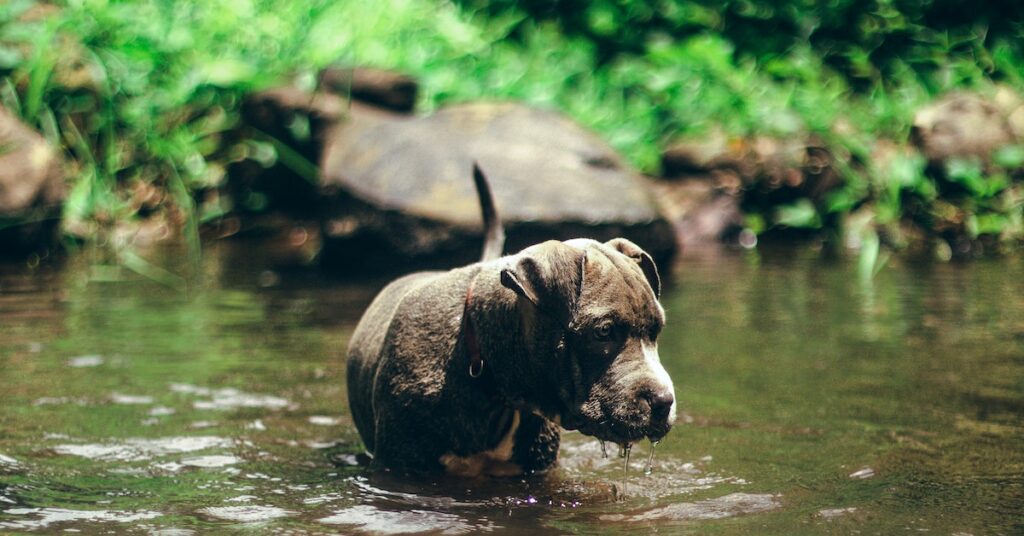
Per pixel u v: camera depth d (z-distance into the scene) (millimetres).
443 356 2045
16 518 1904
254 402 2422
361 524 1910
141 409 2367
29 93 4098
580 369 1944
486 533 1887
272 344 2777
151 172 4246
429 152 3688
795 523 1906
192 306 3105
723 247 4094
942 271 3555
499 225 2461
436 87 4539
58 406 2369
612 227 3445
